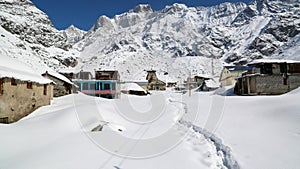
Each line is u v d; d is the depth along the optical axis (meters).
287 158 6.25
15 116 15.51
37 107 19.17
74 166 6.65
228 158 7.48
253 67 32.53
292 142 7.21
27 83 17.41
